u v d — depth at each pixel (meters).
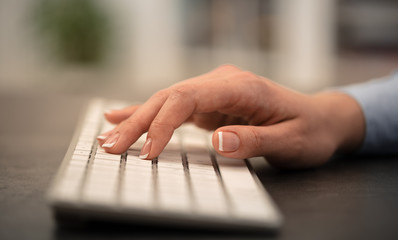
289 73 3.31
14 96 1.08
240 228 0.35
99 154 0.43
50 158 0.52
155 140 0.44
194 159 0.46
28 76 3.13
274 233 0.35
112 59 2.77
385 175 0.47
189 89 0.46
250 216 0.35
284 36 4.04
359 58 3.79
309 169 0.49
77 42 2.55
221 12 4.43
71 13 2.56
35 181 0.44
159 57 3.78
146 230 0.35
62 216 0.34
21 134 0.64
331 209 0.39
